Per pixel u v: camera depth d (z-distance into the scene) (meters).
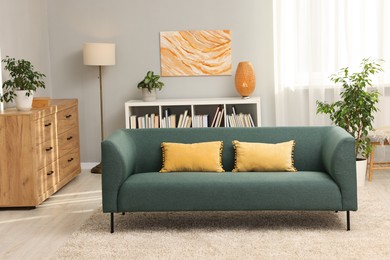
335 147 5.11
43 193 6.36
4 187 6.15
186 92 8.21
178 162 5.66
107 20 8.17
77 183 7.41
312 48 7.88
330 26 7.86
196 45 8.12
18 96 6.31
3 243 5.09
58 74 8.28
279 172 5.53
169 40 8.12
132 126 7.77
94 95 8.27
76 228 5.49
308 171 5.71
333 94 7.95
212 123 7.72
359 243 4.79
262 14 8.05
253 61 8.11
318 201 5.10
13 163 6.12
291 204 5.12
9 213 6.08
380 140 7.06
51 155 6.64
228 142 5.87
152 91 7.88
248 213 5.84
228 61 8.12
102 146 5.20
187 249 4.74
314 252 4.59
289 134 5.84
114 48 7.90
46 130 6.49
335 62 7.86
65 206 6.31
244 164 5.63
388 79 7.82
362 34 7.77
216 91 8.20
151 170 5.89
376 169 7.38
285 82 7.99
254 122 7.82
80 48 8.23
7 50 6.89
